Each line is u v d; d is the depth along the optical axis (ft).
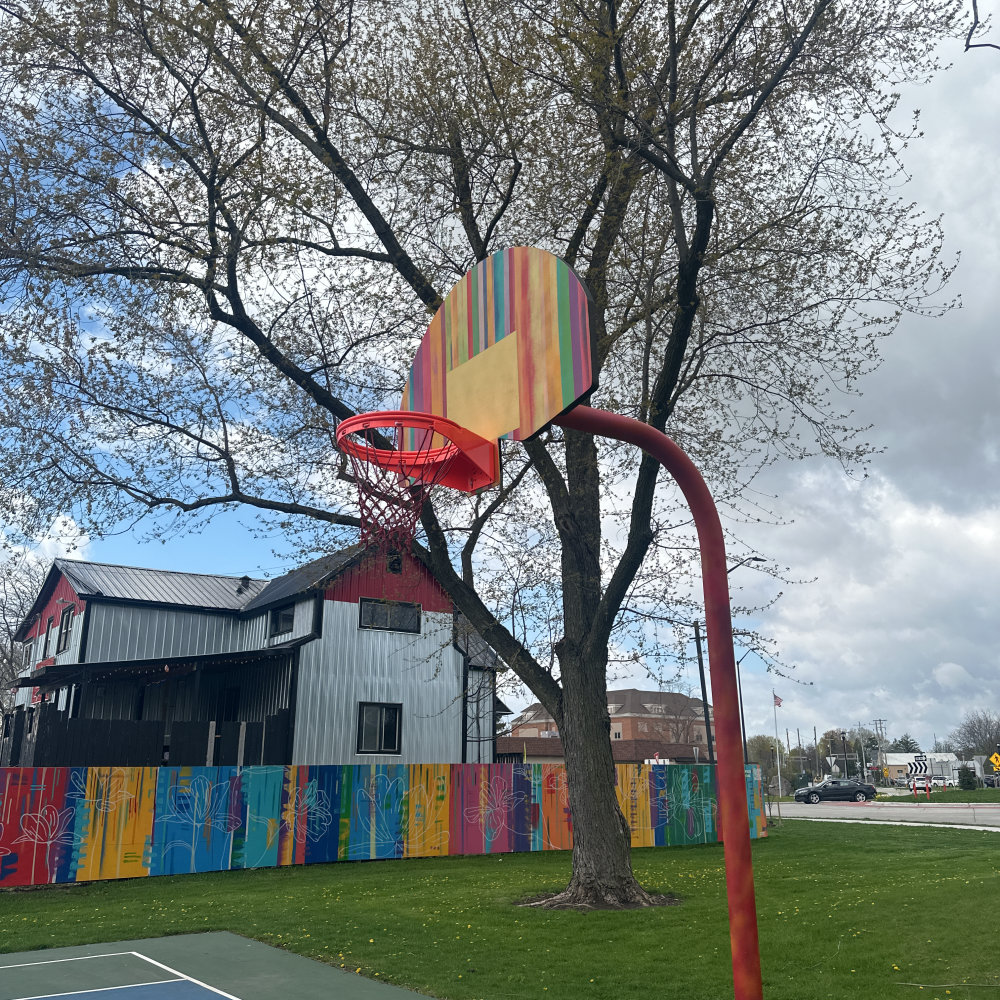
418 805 65.87
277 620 88.17
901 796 205.16
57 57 39.01
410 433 24.27
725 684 16.79
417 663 86.89
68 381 41.24
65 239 39.40
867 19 37.09
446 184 43.47
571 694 41.83
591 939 32.37
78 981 27.73
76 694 83.41
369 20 41.16
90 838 53.06
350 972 28.73
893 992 24.75
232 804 58.49
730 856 16.15
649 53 39.06
